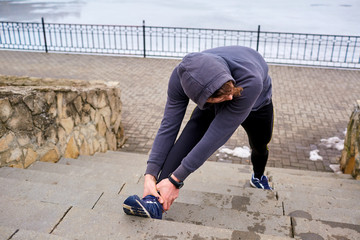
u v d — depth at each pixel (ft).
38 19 74.18
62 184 9.52
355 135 15.34
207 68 5.11
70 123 14.58
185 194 8.82
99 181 9.59
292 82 31.50
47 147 13.02
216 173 14.47
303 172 15.87
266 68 6.70
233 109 5.66
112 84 18.89
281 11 88.02
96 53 43.27
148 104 25.99
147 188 6.32
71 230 5.93
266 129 8.53
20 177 9.91
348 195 10.69
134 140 20.72
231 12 85.81
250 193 9.64
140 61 38.99
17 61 38.04
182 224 5.98
